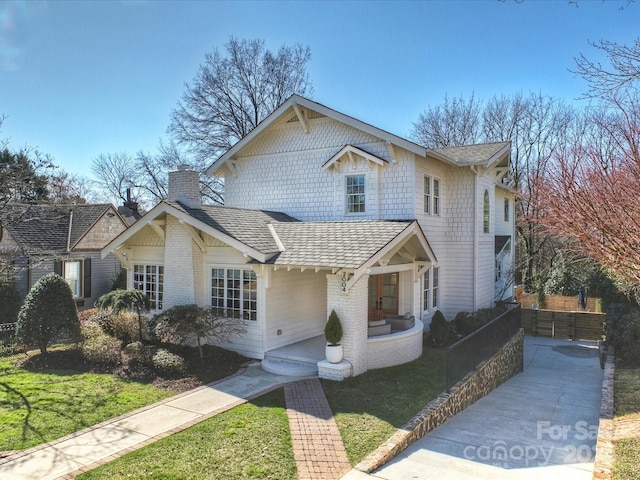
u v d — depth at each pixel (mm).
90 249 23406
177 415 9047
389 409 9570
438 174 18938
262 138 19656
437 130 44094
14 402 9688
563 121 37000
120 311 14078
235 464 7027
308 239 13961
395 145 16625
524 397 13312
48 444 7715
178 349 13492
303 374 11844
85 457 7234
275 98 36219
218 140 35438
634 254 6266
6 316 18625
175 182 15000
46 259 18609
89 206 26328
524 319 24594
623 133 9172
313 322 15336
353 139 17531
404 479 6965
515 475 7383
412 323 15141
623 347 16266
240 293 13859
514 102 39812
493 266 22141
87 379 11266
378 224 14414
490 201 21469
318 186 18281
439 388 11195
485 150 20281
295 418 8953
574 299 28891
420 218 17094
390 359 13141
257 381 11414
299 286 14672
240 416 8977
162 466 6922
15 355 13680
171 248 14906
